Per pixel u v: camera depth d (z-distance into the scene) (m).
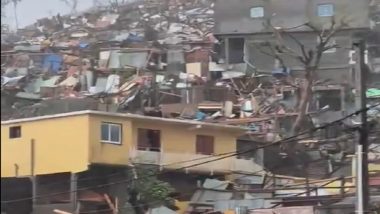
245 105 83.00
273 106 82.75
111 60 103.19
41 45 103.44
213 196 60.56
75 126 62.53
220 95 85.69
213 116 79.44
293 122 75.81
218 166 66.00
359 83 31.98
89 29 110.25
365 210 31.66
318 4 98.12
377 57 88.50
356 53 32.34
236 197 59.28
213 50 105.12
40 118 64.25
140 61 102.38
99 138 62.12
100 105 74.19
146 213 59.69
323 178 60.09
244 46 101.62
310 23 95.12
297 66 92.44
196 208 60.00
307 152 66.19
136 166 62.22
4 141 65.81
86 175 62.19
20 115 74.19
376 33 94.62
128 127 63.44
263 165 68.25
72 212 61.00
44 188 63.50
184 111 78.88
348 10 95.75
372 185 50.47
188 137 66.69
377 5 97.56
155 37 109.44
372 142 54.84
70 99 76.44
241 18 102.88
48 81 95.12
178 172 64.44
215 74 99.94
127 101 81.44
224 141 68.56
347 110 79.25
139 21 111.25
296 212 48.03
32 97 84.00
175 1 117.62
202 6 118.38
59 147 63.19
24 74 94.62
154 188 60.34
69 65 102.44
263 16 101.19
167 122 65.25
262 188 59.34
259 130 74.19
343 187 45.00
